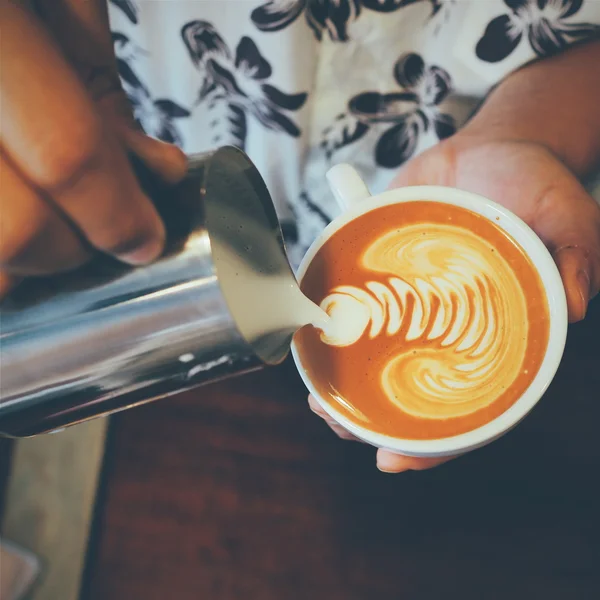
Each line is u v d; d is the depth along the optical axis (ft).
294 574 3.44
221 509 3.54
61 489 4.50
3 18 1.14
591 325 3.69
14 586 4.16
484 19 2.69
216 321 1.49
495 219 2.42
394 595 3.37
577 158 2.93
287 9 2.66
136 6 2.85
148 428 3.69
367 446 3.59
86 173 1.14
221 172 1.74
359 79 3.00
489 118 2.93
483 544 3.38
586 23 2.65
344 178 2.58
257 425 3.67
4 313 1.46
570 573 3.29
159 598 3.43
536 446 3.51
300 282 2.43
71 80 1.16
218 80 3.13
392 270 2.43
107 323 1.47
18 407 1.59
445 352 2.27
